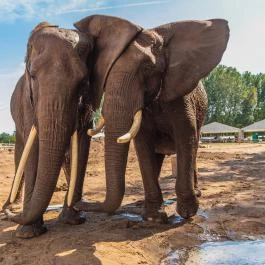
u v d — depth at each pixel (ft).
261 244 19.92
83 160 22.54
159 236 20.86
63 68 18.92
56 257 17.42
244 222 23.40
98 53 21.12
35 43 19.71
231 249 19.27
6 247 19.03
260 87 352.49
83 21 22.34
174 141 23.97
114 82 19.74
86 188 39.34
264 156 77.77
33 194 18.45
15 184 19.12
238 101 302.66
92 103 21.33
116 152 18.74
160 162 28.22
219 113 304.09
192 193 23.54
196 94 25.81
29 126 20.70
